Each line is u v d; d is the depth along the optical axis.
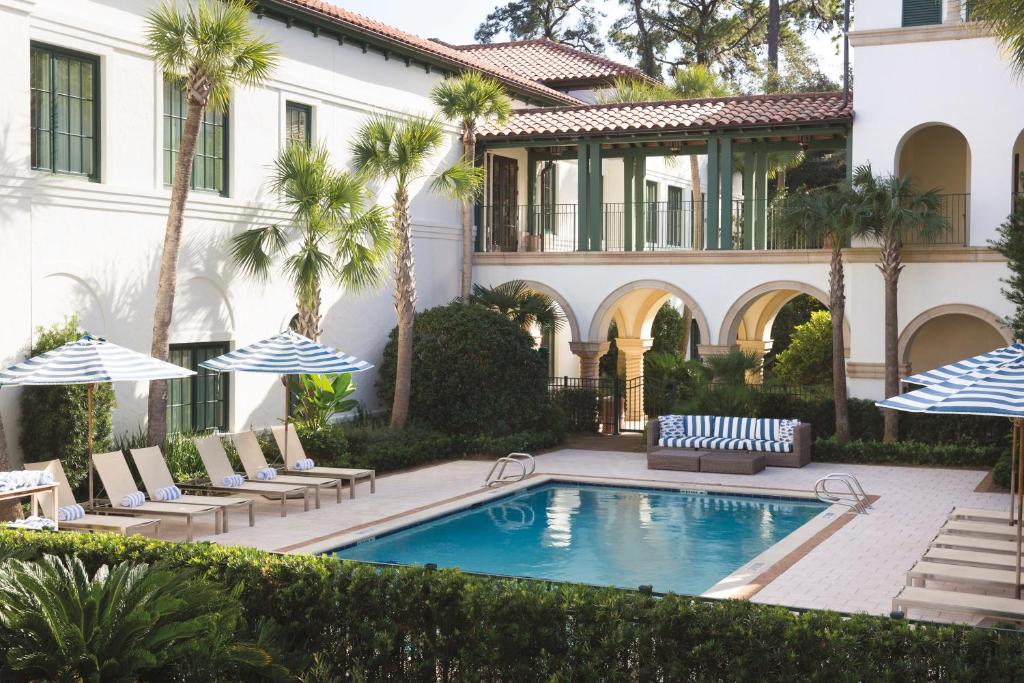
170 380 17.56
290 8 19.50
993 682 6.30
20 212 14.59
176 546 8.88
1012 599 9.16
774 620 6.85
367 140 19.92
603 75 32.66
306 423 18.88
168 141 17.55
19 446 14.67
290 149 18.73
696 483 17.80
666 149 25.50
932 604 8.92
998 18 14.01
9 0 14.27
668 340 33.16
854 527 14.11
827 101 23.50
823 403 21.53
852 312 21.89
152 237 16.97
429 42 24.92
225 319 18.62
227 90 16.22
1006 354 11.53
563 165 30.58
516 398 21.94
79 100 15.96
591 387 24.97
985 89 21.12
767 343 28.95
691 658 6.88
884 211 20.19
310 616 7.98
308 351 15.85
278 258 19.77
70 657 7.04
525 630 7.29
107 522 12.53
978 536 12.23
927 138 24.33
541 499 17.03
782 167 36.09
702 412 21.22
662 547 13.52
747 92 44.69
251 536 13.41
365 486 17.39
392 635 7.64
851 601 10.47
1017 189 21.88
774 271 22.75
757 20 44.91
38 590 7.27
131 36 16.56
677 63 45.78
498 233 26.56
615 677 7.01
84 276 15.77
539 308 23.30
